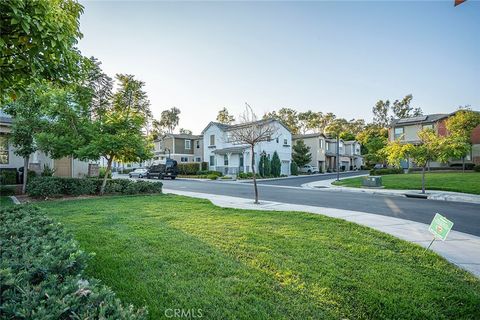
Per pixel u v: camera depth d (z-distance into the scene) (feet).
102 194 39.19
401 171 88.94
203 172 104.68
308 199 38.63
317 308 8.94
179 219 21.63
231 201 34.99
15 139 36.50
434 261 13.32
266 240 15.85
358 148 167.43
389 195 44.62
